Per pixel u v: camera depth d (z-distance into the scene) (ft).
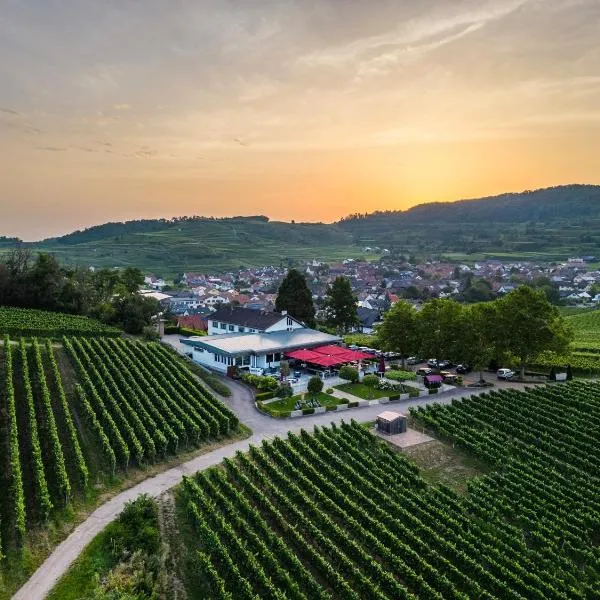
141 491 158.81
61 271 406.41
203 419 199.82
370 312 571.69
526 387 262.47
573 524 145.18
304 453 179.11
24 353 233.55
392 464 176.35
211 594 117.19
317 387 244.42
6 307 358.64
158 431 182.50
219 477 158.92
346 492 156.76
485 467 182.70
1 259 392.47
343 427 202.18
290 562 123.24
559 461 183.11
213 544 125.70
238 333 318.04
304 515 143.33
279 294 388.37
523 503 154.71
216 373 278.05
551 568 127.24
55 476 156.76
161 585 117.19
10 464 157.99
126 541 129.39
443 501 154.40
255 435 200.64
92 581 118.21
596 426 209.46
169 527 140.97
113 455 163.43
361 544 135.54
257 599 110.42
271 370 274.98
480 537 137.08
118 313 358.84
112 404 203.72
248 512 141.08
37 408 195.83
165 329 375.86
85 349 269.03
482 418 217.77
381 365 279.90
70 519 141.69
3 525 134.82
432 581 121.08
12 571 120.98
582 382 271.69
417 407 234.17
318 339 304.09
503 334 273.95
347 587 115.75
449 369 308.40
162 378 238.89
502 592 117.50
